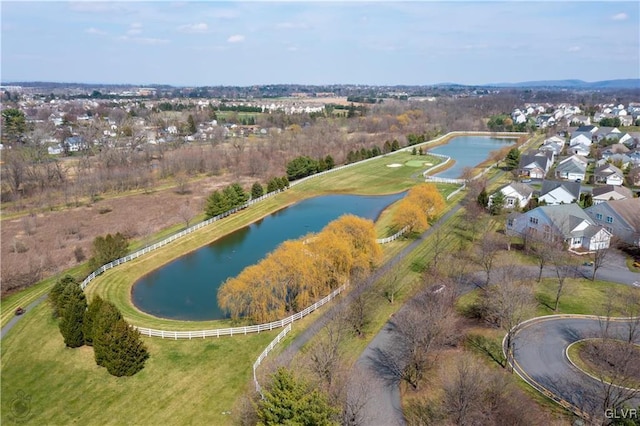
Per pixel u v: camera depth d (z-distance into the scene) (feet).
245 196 287.48
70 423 104.47
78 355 130.31
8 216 279.08
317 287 153.89
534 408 101.96
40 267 197.98
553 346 128.26
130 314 156.97
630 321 132.46
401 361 120.98
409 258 193.88
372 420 98.99
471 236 219.20
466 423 92.84
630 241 208.44
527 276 173.78
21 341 140.26
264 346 130.52
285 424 76.02
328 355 111.75
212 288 183.21
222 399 109.19
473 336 133.59
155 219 269.85
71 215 279.28
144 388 115.03
